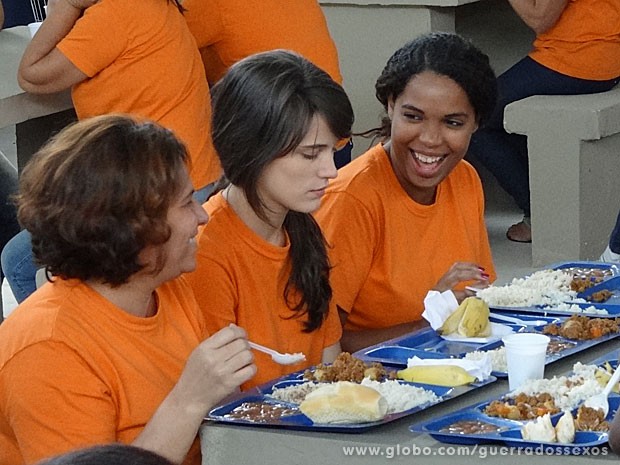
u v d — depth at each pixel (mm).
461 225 3510
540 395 2447
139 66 4562
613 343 2916
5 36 5918
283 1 5184
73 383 2391
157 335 2553
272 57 2760
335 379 2629
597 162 6211
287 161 2740
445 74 3281
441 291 3275
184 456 2398
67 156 2369
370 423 2314
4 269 4551
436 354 2783
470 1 6762
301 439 2281
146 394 2486
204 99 4738
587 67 6312
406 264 3404
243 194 2861
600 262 3629
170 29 4621
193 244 2486
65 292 2469
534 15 6281
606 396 2402
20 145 5828
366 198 3344
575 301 3227
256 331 2887
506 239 6766
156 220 2375
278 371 2893
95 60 4523
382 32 6859
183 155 2445
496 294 3225
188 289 2721
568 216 6184
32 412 2379
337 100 2746
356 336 3311
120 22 4516
